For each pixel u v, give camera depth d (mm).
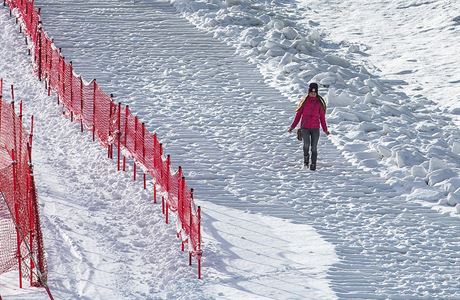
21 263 20938
